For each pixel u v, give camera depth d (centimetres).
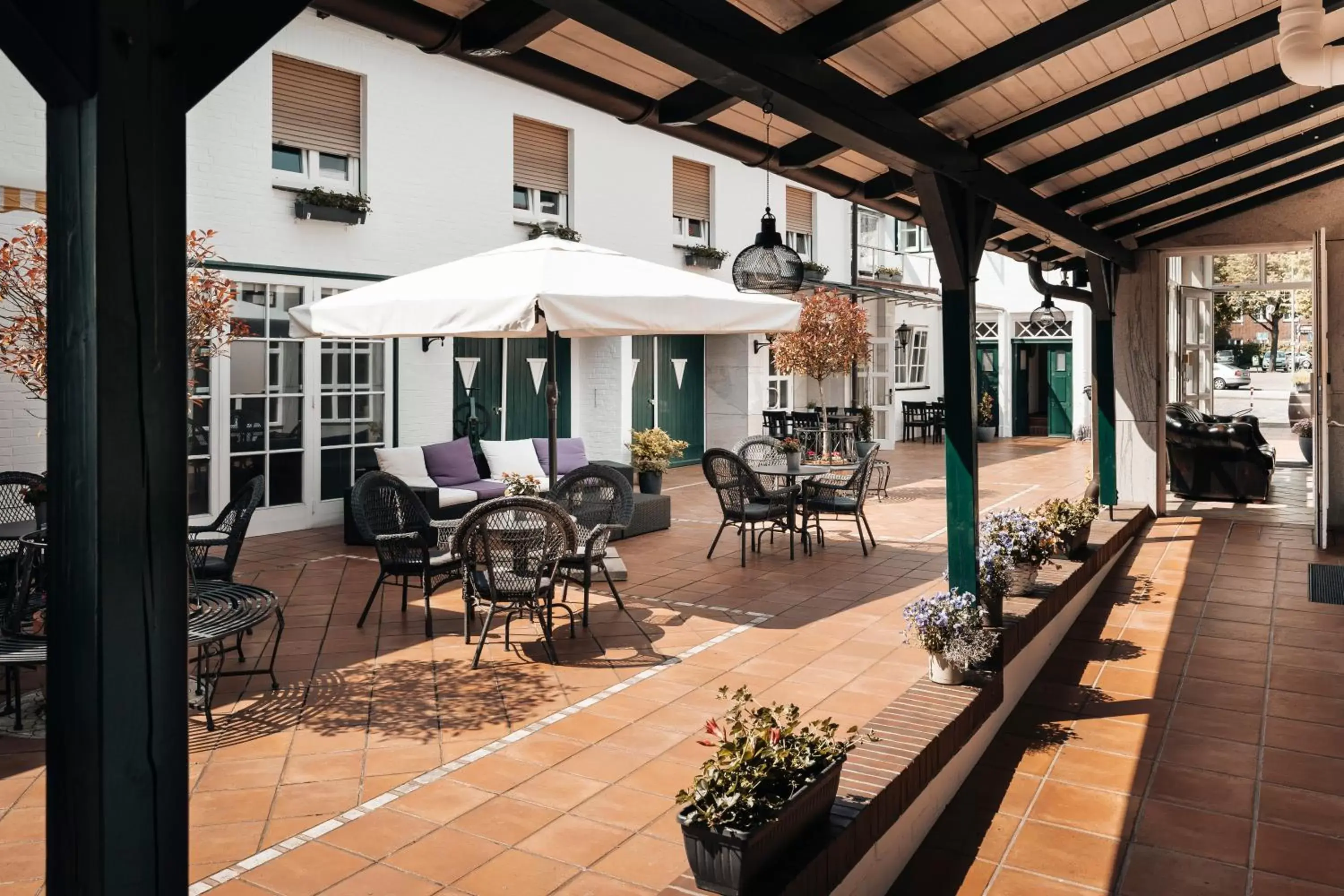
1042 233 668
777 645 562
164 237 158
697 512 1077
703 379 1574
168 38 157
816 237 1684
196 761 399
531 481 725
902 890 335
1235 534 959
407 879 308
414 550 598
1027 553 568
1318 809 386
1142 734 466
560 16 259
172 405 159
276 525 931
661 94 372
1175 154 654
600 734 428
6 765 396
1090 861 352
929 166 421
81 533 151
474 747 414
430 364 1062
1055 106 470
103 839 151
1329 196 958
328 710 459
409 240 1022
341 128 963
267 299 913
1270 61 520
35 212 645
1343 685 526
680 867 315
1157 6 359
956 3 341
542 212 1198
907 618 444
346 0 249
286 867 315
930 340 2108
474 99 1080
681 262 1404
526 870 313
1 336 568
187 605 163
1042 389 2291
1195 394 1317
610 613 639
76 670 153
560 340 1295
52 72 147
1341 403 984
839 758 298
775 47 306
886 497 1166
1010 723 484
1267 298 1648
